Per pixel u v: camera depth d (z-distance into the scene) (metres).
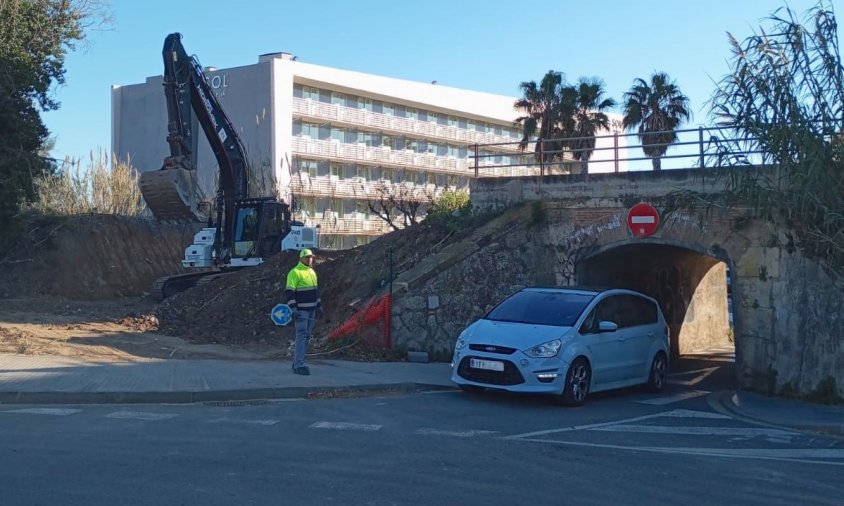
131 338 17.27
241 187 25.70
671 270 23.11
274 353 16.36
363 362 15.59
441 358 16.91
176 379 12.41
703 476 7.79
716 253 16.08
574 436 9.66
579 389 12.05
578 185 18.30
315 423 9.85
